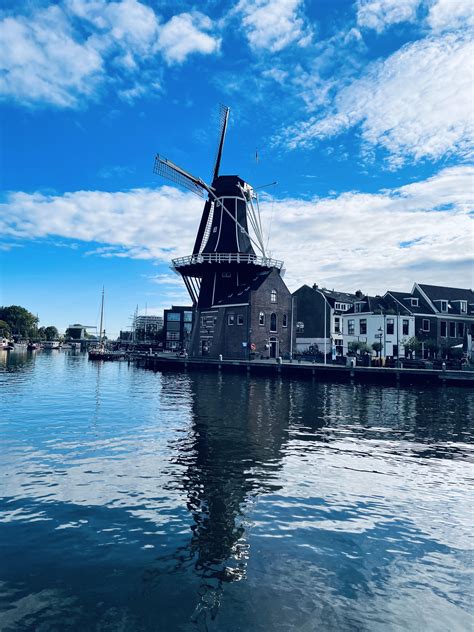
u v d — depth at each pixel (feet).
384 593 20.01
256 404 78.07
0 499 30.37
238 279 191.52
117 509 28.86
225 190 192.54
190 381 126.21
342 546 24.30
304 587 20.27
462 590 20.43
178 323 361.71
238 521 27.25
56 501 30.17
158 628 17.31
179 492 32.19
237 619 17.95
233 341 180.24
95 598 19.16
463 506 30.55
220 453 43.32
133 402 80.12
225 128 203.92
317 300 209.97
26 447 45.06
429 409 73.72
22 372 159.63
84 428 55.21
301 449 45.37
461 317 186.19
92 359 274.16
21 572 21.08
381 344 163.63
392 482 35.40
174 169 181.27
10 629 17.06
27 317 532.32
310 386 111.45
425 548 24.31
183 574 21.11
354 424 59.62
